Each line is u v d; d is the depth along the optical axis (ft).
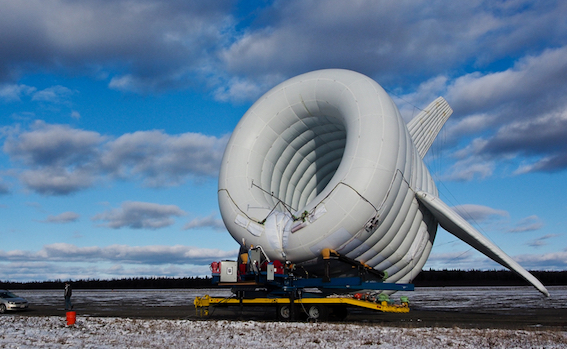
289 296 63.31
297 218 66.74
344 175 65.92
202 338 43.62
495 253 74.54
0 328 52.70
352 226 64.49
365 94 72.43
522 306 86.28
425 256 83.35
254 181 77.97
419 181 77.92
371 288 62.13
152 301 111.86
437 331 46.19
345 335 44.39
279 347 38.32
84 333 47.93
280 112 81.76
